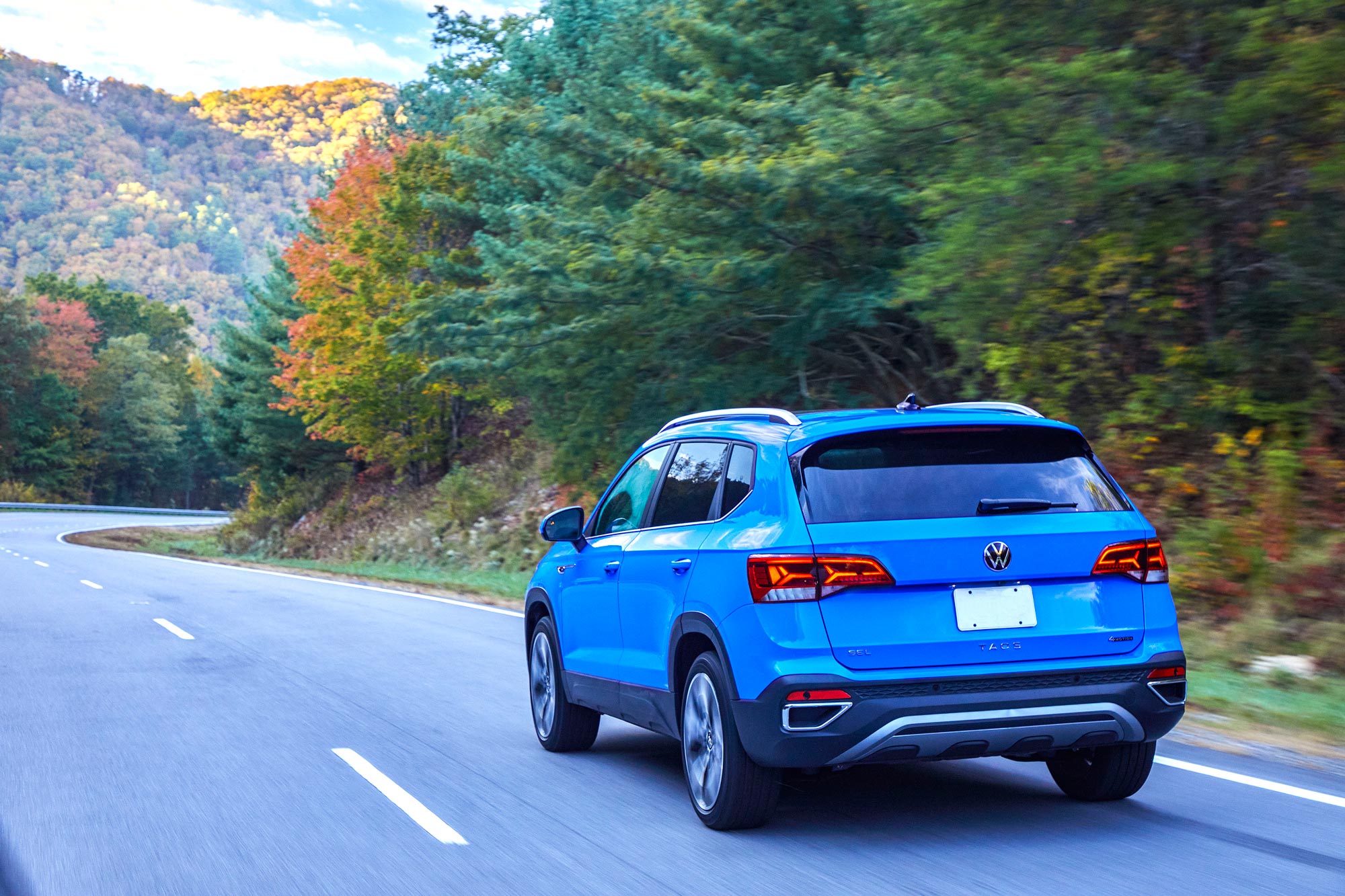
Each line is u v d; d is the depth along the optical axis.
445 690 10.56
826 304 16.42
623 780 7.08
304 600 20.16
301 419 50.12
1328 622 10.40
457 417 41.47
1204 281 13.69
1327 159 10.35
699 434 6.66
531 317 18.89
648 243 17.19
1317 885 4.79
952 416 5.74
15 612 18.23
